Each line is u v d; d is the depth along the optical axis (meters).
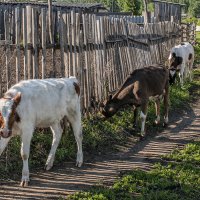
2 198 7.16
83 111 10.91
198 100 15.47
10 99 7.11
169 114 13.28
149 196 7.33
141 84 10.76
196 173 8.48
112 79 12.77
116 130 10.81
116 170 8.59
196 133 11.58
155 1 32.12
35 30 9.09
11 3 25.84
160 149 10.07
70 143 9.48
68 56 10.20
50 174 8.21
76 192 7.39
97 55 11.59
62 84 8.33
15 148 8.61
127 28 14.02
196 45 28.84
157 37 17.92
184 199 7.36
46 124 8.18
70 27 10.19
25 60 9.02
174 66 16.48
